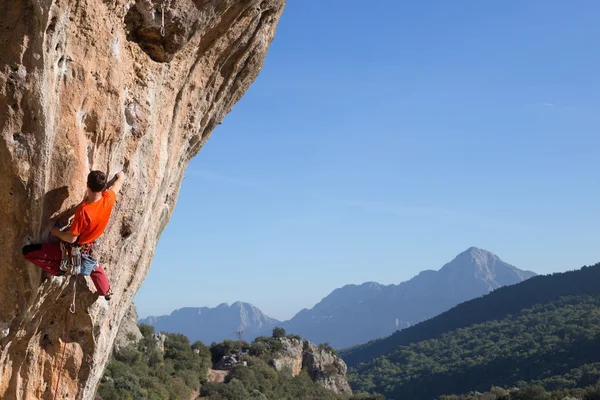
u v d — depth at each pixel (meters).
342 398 99.75
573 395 73.38
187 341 84.38
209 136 11.97
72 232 6.77
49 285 7.34
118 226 8.12
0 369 7.49
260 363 90.44
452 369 137.00
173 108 9.37
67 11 6.43
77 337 8.28
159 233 11.53
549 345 123.81
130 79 7.80
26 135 6.43
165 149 9.16
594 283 195.50
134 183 8.09
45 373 8.08
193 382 71.31
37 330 7.81
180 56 8.86
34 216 6.71
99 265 7.45
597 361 102.31
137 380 53.28
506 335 162.62
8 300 6.93
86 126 7.06
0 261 6.77
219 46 9.79
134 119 7.82
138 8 7.61
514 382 111.12
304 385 93.62
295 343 104.62
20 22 6.20
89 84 6.94
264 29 10.71
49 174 6.74
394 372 158.12
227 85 10.84
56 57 6.54
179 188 11.84
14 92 6.29
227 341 97.75
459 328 196.62
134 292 10.24
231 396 70.75
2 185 6.52
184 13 8.03
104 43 7.05
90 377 8.61
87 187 7.08
